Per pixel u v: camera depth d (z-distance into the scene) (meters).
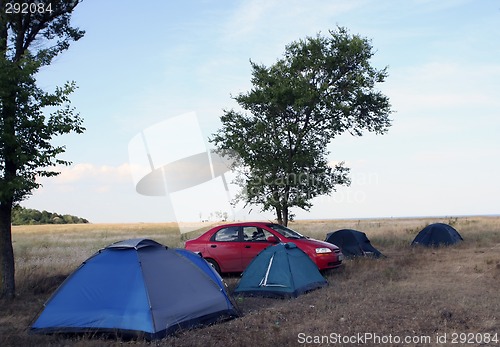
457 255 17.03
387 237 24.22
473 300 9.62
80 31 13.58
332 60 20.39
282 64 21.36
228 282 13.16
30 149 10.94
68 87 11.09
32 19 12.67
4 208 11.27
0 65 10.41
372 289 11.09
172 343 7.37
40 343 7.61
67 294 8.48
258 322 8.48
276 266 11.23
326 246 13.84
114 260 8.69
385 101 21.25
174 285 8.59
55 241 30.05
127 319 7.88
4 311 9.85
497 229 28.22
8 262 11.26
